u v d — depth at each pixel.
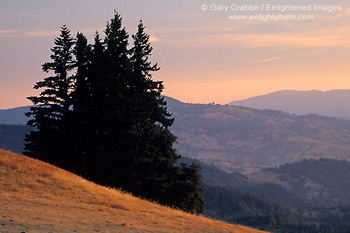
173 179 94.69
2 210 34.09
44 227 29.72
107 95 102.31
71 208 41.19
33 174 54.53
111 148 99.00
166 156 102.50
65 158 100.81
